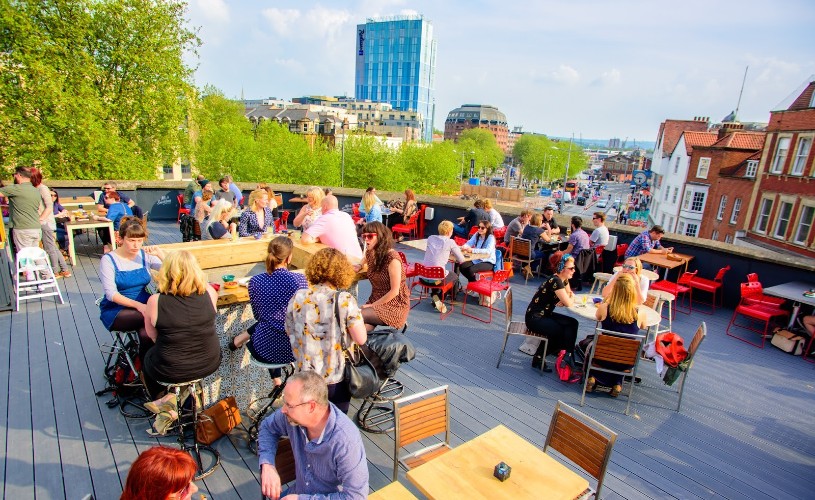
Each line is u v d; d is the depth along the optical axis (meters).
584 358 4.86
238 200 9.64
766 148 26.06
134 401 4.12
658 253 8.23
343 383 3.09
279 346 3.35
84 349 5.07
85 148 16.81
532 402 4.68
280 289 3.30
